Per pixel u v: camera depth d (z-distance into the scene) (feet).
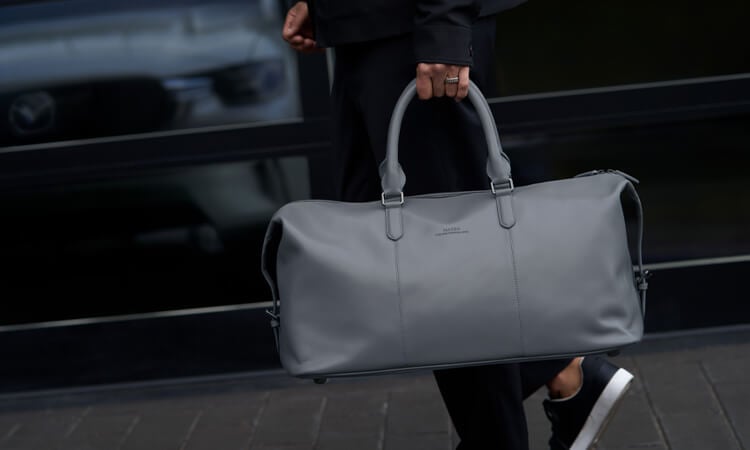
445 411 16.26
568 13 17.57
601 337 9.87
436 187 11.12
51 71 17.72
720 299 18.13
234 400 17.66
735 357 17.34
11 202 18.31
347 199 12.07
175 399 17.95
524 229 9.89
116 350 18.51
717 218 18.19
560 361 12.11
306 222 10.07
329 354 9.89
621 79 17.76
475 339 9.81
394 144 10.18
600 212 9.98
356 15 10.62
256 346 18.37
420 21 10.05
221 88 17.81
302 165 18.07
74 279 18.66
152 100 17.87
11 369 18.63
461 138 10.99
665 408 15.74
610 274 9.91
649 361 17.58
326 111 17.76
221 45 17.69
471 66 10.25
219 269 18.58
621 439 14.88
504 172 10.11
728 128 17.92
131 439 16.52
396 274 9.80
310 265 9.91
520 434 11.72
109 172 18.10
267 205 18.29
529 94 17.84
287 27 12.77
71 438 16.81
